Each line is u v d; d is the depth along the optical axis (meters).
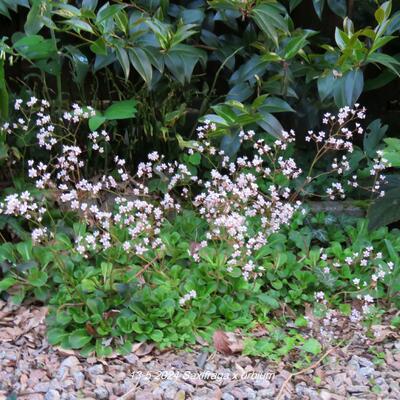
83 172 1.82
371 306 1.47
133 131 1.84
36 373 1.32
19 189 1.65
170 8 1.75
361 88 1.64
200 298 1.45
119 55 1.56
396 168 1.88
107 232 1.50
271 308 1.49
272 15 1.61
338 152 1.86
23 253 1.49
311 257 1.58
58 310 1.39
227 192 1.65
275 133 1.62
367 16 1.83
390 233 1.69
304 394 1.32
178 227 1.62
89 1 1.59
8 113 1.68
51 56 1.68
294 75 1.74
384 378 1.36
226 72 1.88
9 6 1.64
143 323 1.39
